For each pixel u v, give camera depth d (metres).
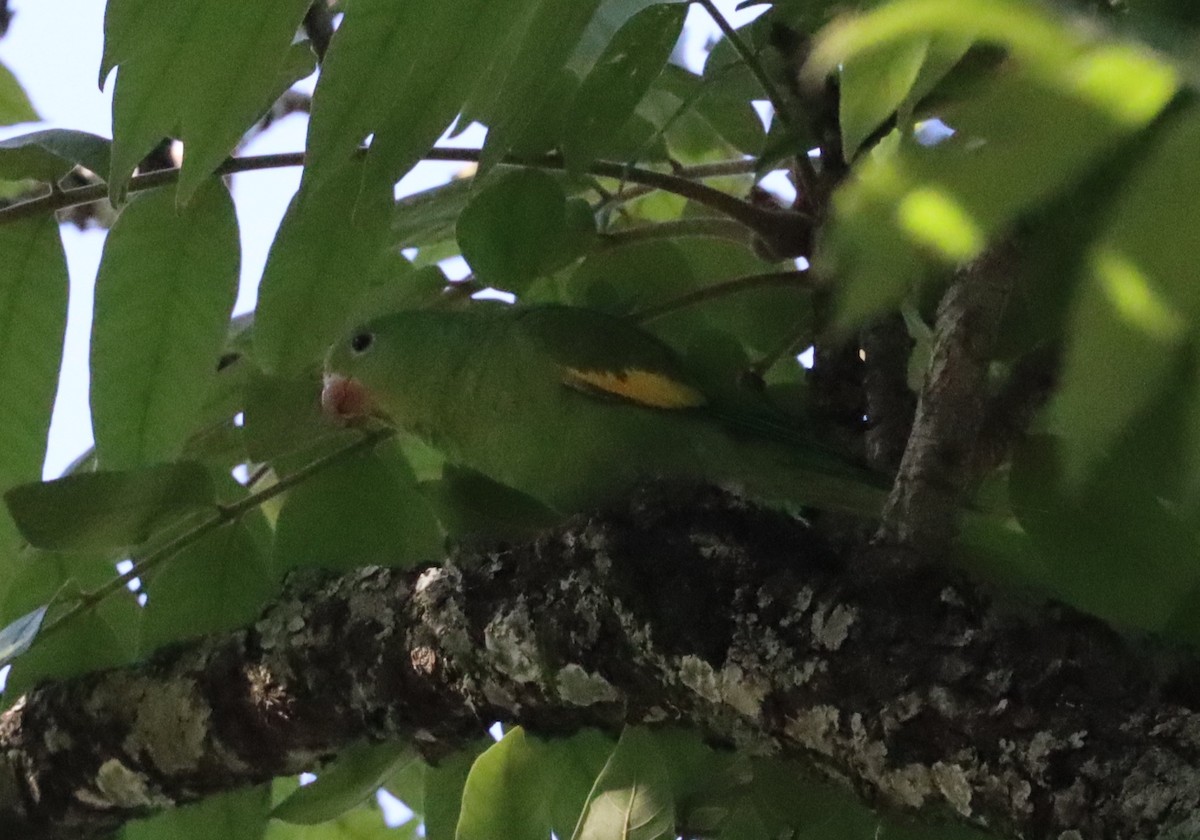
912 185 1.17
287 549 4.47
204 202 4.15
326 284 4.16
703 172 5.17
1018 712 2.77
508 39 3.10
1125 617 3.59
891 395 4.49
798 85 4.29
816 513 4.74
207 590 4.42
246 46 3.10
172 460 4.34
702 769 4.15
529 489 4.91
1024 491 3.70
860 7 2.27
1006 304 3.52
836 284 1.25
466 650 3.64
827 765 3.16
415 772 5.27
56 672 4.37
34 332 4.29
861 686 2.99
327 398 4.79
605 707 3.54
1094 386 1.14
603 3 3.96
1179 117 1.14
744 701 3.18
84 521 4.07
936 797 2.89
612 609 3.40
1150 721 2.65
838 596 3.13
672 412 4.67
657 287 5.06
